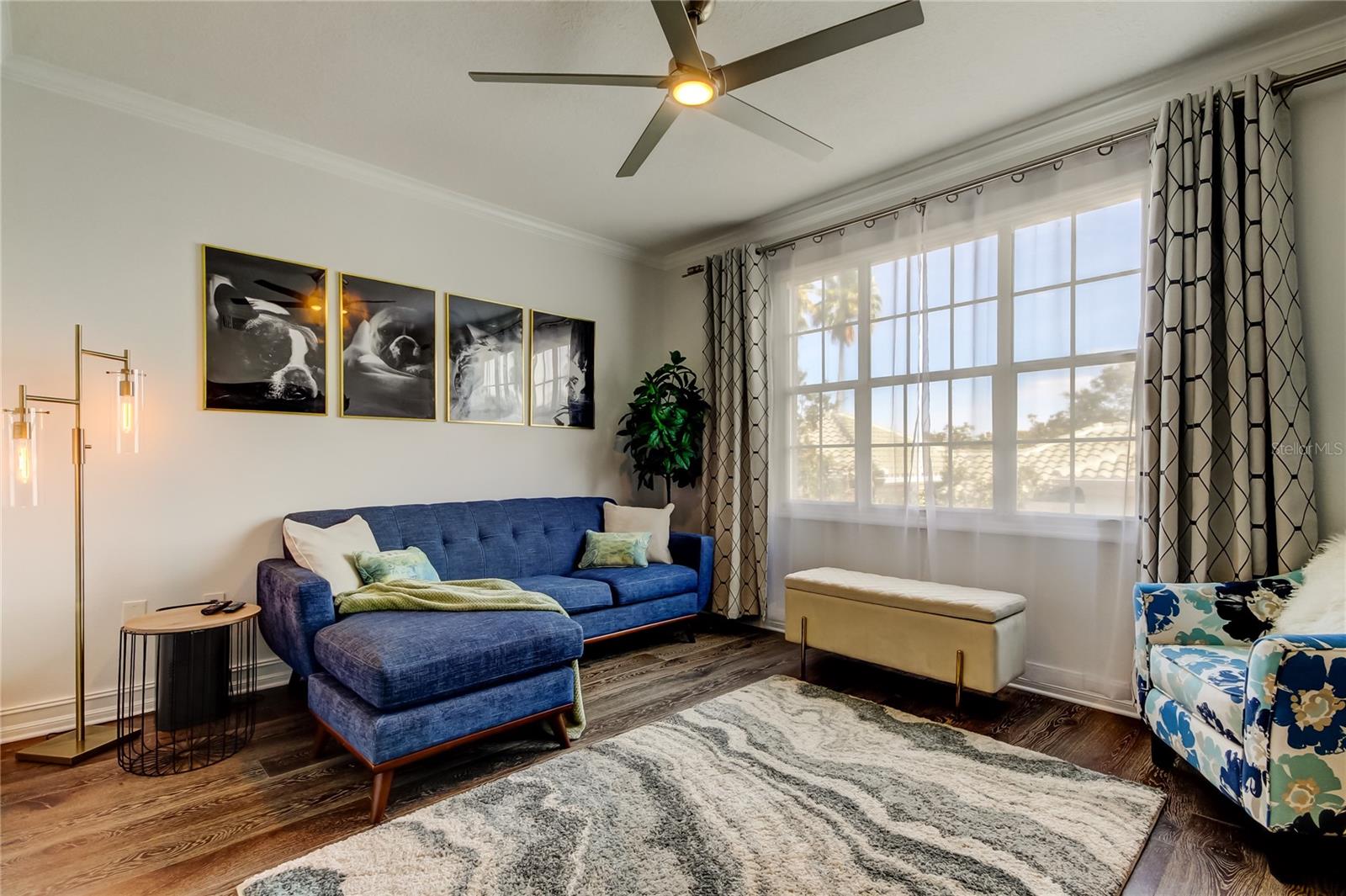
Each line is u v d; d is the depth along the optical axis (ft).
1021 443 9.95
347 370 10.84
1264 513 7.50
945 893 5.02
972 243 10.52
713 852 5.54
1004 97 8.84
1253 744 5.37
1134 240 8.92
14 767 7.15
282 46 7.70
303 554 8.77
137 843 5.72
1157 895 5.10
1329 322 7.44
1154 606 7.25
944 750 7.59
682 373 15.28
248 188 9.84
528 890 5.06
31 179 8.11
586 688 9.80
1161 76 8.34
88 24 7.23
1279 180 7.48
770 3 7.03
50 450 8.21
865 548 11.98
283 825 6.00
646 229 14.15
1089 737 8.01
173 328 9.15
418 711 6.45
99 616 8.54
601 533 12.73
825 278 12.78
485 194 12.23
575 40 7.64
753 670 10.76
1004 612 8.58
